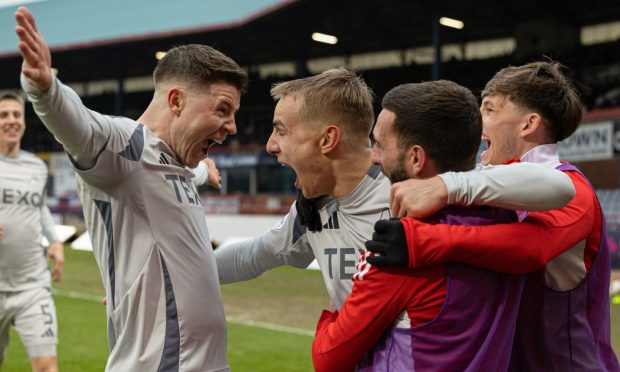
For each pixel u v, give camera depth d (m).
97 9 30.81
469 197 1.72
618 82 19.95
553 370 2.10
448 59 26.38
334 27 23.86
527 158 2.22
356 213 2.11
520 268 1.76
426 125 1.78
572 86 2.24
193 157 2.29
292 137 2.06
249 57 29.14
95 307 9.20
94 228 2.27
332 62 29.08
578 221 1.94
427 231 1.71
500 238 1.72
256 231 19.30
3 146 4.96
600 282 2.09
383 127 1.85
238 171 21.75
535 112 2.19
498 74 2.29
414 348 1.74
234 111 2.27
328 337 1.85
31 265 4.84
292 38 23.98
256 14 21.62
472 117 1.82
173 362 2.19
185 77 2.21
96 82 35.62
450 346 1.74
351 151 2.07
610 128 13.11
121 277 2.21
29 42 1.81
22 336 4.68
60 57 28.98
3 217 4.78
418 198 1.72
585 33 22.97
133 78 34.25
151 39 24.47
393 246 1.71
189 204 2.26
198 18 25.77
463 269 1.74
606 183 13.24
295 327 7.74
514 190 1.71
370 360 1.86
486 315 1.77
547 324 2.08
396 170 1.85
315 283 11.55
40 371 4.62
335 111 2.02
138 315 2.19
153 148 2.20
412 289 1.75
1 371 5.61
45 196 5.09
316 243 2.22
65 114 1.91
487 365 1.76
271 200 19.52
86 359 6.12
